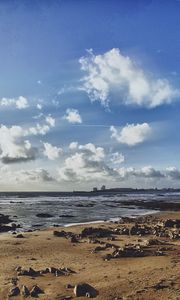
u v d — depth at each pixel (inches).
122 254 796.0
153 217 2070.6
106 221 1923.0
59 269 671.8
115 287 547.5
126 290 531.2
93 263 740.0
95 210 2925.7
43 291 541.6
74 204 3946.9
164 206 3326.8
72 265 722.8
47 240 1091.9
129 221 1791.3
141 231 1237.7
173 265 680.4
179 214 2361.0
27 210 2915.8
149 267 671.8
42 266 717.9
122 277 604.1
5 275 642.8
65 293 529.7
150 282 563.5
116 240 1088.2
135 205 3629.4
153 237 1141.7
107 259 772.6
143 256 789.2
